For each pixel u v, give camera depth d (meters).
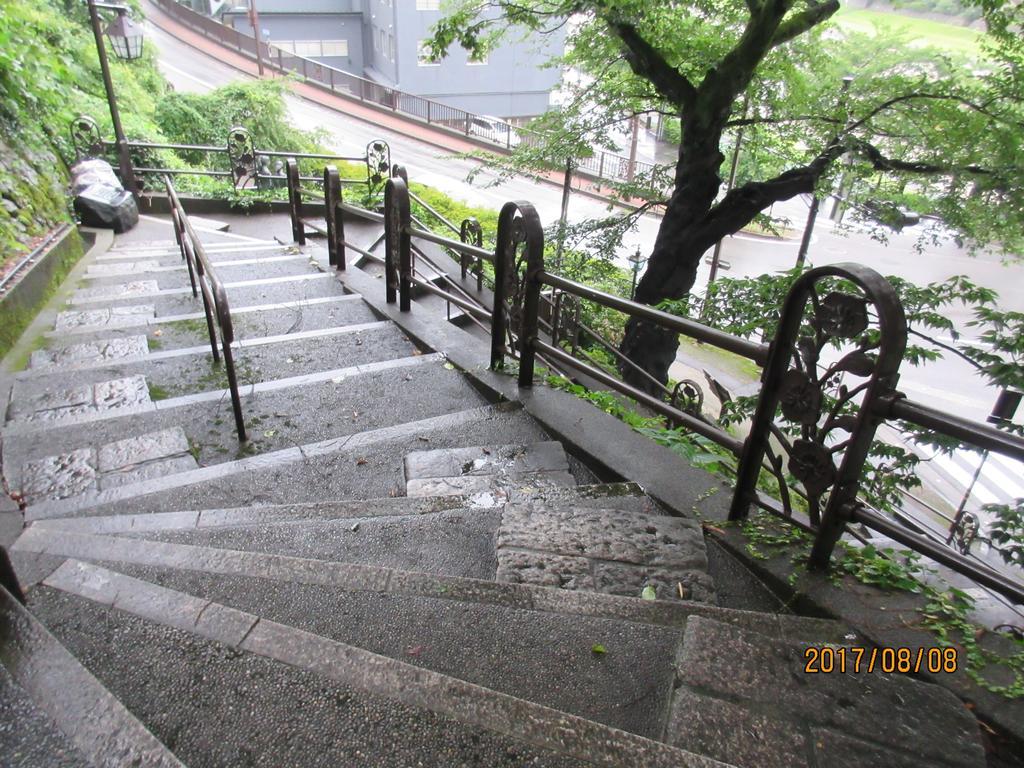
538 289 3.55
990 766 1.70
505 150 28.73
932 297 5.20
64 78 9.92
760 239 24.14
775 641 1.84
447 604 2.02
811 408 2.16
